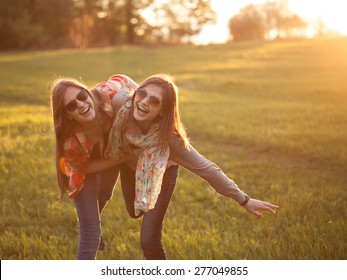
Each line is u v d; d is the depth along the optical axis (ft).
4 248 26.02
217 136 58.13
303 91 96.58
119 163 20.07
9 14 380.17
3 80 138.21
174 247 24.84
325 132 53.83
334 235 25.14
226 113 73.26
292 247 24.13
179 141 18.47
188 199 34.04
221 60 198.18
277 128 59.47
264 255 23.36
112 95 19.25
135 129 18.44
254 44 295.89
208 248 24.40
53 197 35.12
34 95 106.52
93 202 19.48
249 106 79.77
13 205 33.50
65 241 27.12
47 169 42.29
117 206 32.55
